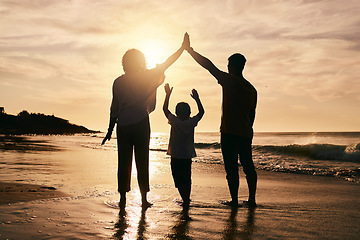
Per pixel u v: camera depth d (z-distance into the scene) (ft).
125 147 12.25
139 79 12.32
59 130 234.79
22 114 232.53
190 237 8.01
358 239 8.05
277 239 7.98
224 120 12.34
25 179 17.92
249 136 12.37
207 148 73.36
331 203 13.12
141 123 12.19
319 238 8.09
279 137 171.63
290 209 11.70
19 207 10.55
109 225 8.89
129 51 12.54
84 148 56.08
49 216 9.55
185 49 12.64
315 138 142.82
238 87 12.17
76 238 7.57
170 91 13.62
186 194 12.25
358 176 24.82
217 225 9.22
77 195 13.21
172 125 12.73
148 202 12.11
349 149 47.03
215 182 19.38
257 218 10.16
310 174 26.76
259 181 21.61
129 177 12.28
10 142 66.08
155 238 7.85
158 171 24.50
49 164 26.86
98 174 20.97
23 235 7.64
